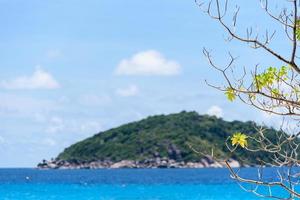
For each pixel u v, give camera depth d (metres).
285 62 7.95
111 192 69.81
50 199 58.41
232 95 8.52
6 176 156.62
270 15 7.91
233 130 182.62
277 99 8.38
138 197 60.69
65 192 69.50
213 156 8.80
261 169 8.78
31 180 115.31
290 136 8.55
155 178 124.81
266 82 8.68
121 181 107.00
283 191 56.59
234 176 8.62
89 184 92.81
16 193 67.31
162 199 57.53
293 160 8.44
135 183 96.81
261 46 8.00
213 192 66.19
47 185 89.06
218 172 181.25
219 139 184.88
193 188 77.25
